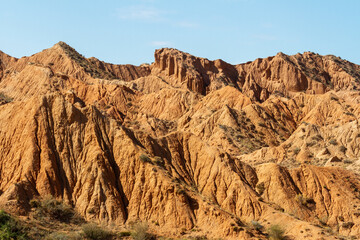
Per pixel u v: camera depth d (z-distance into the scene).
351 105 154.62
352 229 72.31
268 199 77.44
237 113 150.00
